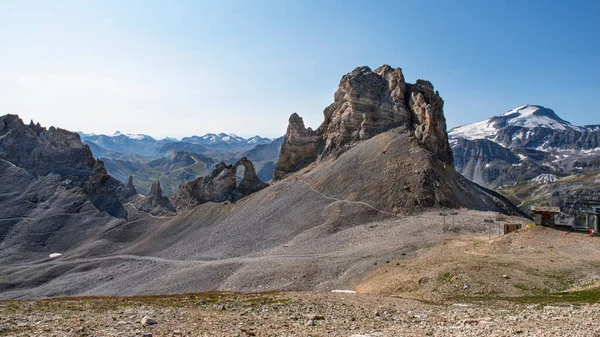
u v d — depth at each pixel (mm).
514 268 62469
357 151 199750
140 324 30359
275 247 142000
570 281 56188
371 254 105500
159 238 193125
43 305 41406
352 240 127875
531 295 52062
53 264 181375
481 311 38375
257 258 129750
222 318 33531
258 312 37469
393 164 176500
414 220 135250
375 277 83250
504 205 182625
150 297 53250
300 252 126688
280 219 167500
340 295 50844
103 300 47719
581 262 63188
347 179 180250
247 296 50938
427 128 196750
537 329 28281
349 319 34312
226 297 49844
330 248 125062
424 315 36344
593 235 77688
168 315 34406
